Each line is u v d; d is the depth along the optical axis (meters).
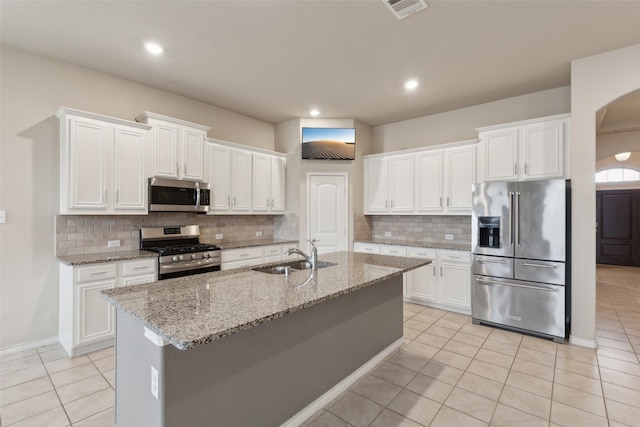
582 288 3.05
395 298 2.99
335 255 3.26
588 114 3.02
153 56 3.06
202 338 1.16
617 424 1.95
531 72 3.39
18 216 2.91
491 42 2.80
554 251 3.16
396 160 4.88
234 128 4.71
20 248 2.92
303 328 2.02
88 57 3.07
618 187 7.63
